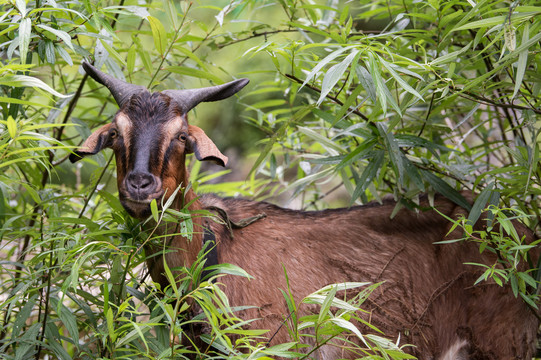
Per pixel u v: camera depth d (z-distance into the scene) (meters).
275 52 7.14
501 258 7.40
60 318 5.68
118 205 6.74
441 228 7.94
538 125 9.94
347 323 5.07
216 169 17.09
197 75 7.79
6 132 5.93
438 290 7.62
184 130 6.31
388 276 7.56
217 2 14.84
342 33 7.16
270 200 13.66
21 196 8.41
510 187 7.54
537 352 8.42
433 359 7.55
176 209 6.43
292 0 8.66
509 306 7.46
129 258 5.82
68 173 13.98
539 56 7.03
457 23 7.15
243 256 7.22
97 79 6.77
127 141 6.12
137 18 9.35
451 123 9.65
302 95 9.73
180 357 6.02
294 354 5.39
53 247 6.27
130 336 5.43
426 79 7.08
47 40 6.83
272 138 7.50
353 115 9.28
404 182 7.83
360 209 8.20
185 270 5.98
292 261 7.39
